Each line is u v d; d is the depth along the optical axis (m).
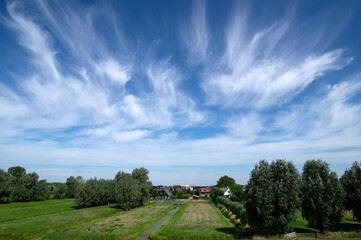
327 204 30.09
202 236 31.50
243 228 38.66
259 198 31.09
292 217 30.52
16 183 96.38
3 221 45.22
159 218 54.59
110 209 71.38
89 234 33.53
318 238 28.67
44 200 104.25
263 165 33.06
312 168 33.50
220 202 88.12
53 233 34.22
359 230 30.97
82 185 78.50
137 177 106.50
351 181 34.16
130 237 32.78
